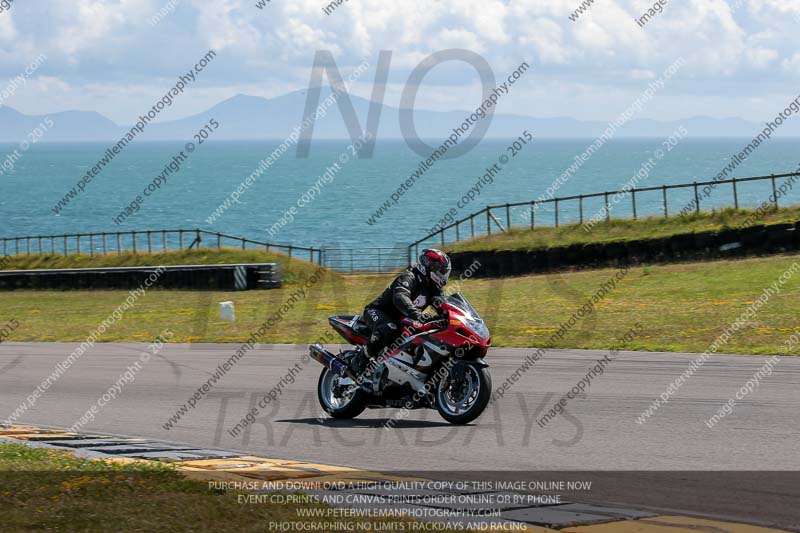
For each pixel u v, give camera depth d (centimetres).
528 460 1972
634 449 2050
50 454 1961
